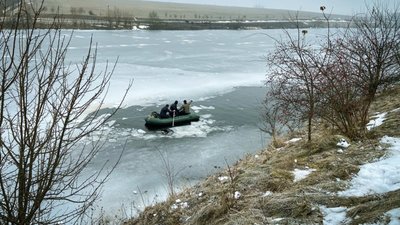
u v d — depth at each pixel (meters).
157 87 27.50
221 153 14.94
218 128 18.67
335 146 6.62
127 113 20.78
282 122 11.80
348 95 7.26
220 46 59.53
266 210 4.75
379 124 7.31
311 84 7.09
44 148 2.81
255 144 15.98
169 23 99.12
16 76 2.59
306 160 6.37
